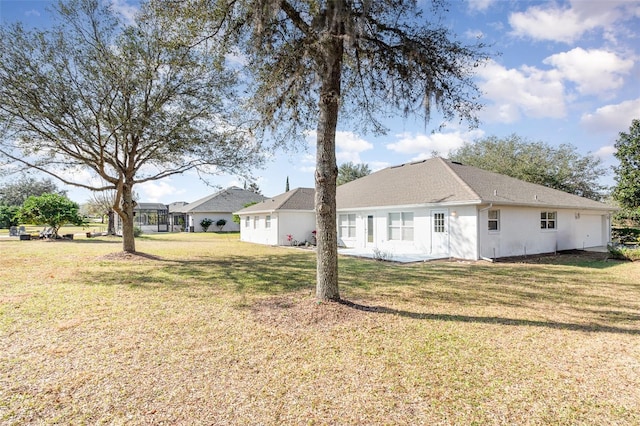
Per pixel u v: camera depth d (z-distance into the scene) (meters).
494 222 13.91
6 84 10.27
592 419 2.86
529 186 17.78
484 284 8.56
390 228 16.94
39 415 2.86
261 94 6.73
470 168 18.27
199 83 12.12
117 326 5.17
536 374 3.68
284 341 4.57
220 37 6.66
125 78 10.98
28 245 18.61
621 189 24.16
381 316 5.70
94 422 2.77
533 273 10.30
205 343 4.50
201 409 2.96
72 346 4.37
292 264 12.48
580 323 5.45
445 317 5.72
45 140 11.69
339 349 4.30
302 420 2.81
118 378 3.52
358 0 5.00
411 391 3.30
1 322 5.31
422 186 16.47
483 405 3.07
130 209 14.09
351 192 21.41
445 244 14.28
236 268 11.36
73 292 7.47
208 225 40.94
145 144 13.23
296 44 6.20
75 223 24.16
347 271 10.66
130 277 9.44
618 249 13.95
